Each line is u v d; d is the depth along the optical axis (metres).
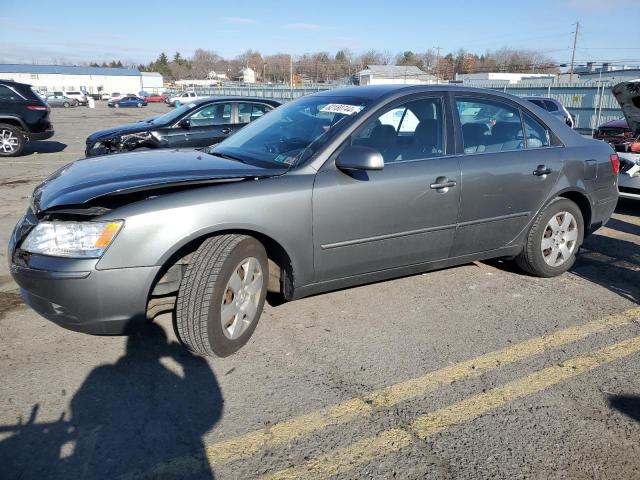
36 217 2.98
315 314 3.85
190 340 3.05
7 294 4.14
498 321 3.79
